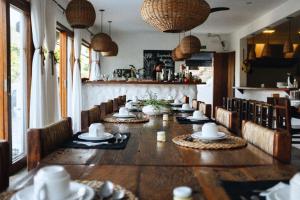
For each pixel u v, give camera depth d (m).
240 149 1.70
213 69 10.40
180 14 2.24
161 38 10.55
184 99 5.70
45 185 0.85
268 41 9.95
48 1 4.86
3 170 1.16
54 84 4.97
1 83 3.81
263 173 1.24
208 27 9.37
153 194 1.01
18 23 4.40
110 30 10.07
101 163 1.39
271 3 6.58
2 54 3.80
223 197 0.98
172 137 2.05
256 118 4.14
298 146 5.19
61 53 6.66
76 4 4.14
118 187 1.05
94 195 0.95
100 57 10.45
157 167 1.33
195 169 1.30
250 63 9.85
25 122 4.49
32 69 4.37
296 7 5.99
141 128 2.45
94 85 6.99
